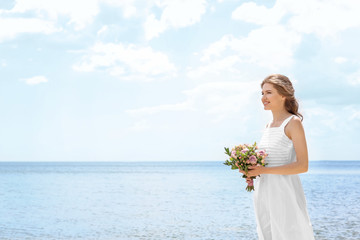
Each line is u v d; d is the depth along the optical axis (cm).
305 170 287
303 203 297
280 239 288
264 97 306
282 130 296
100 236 931
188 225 1084
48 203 1775
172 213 1361
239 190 2566
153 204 1691
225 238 892
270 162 299
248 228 1026
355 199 1739
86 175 5900
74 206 1636
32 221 1191
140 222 1152
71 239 898
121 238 905
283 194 289
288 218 287
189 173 6912
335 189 2406
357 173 5812
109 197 2078
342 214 1237
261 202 303
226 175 5844
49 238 910
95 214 1355
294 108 304
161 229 1021
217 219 1200
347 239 850
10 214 1371
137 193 2348
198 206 1590
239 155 296
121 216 1293
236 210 1441
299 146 288
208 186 3052
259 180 304
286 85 300
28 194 2331
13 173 6744
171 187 2947
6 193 2419
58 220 1210
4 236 939
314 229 969
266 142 305
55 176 5456
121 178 4784
